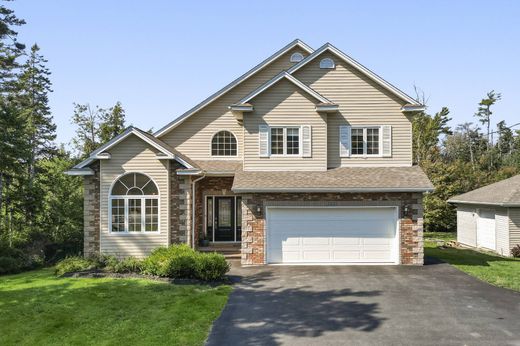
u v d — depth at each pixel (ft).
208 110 76.23
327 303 41.11
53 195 85.20
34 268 63.05
